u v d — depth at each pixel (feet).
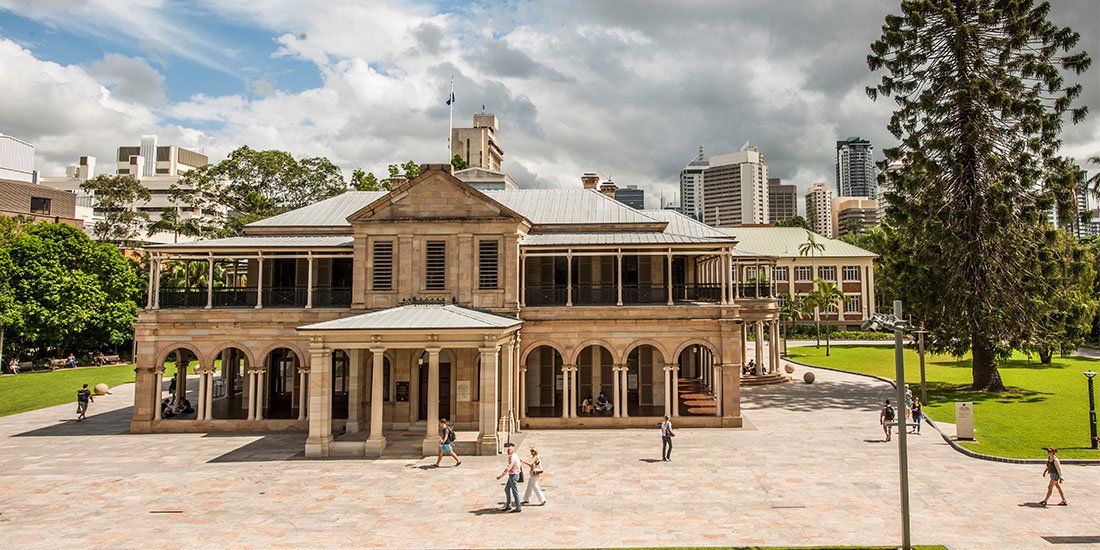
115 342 222.69
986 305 136.87
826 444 97.91
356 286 110.01
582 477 80.23
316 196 248.11
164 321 112.06
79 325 211.00
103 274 223.30
